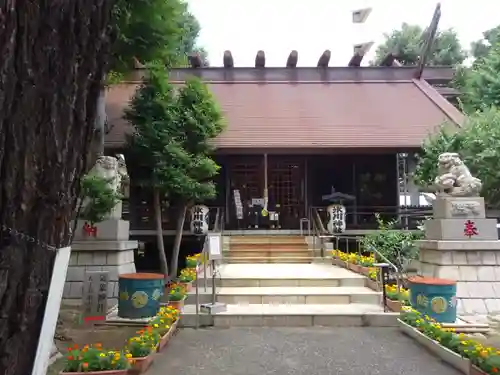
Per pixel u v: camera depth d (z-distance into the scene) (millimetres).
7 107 1735
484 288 9070
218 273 10508
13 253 1755
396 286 9383
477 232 9430
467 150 12016
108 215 9992
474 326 7609
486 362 4984
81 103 1991
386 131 16000
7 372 1766
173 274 12953
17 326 1786
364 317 7934
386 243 12234
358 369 5590
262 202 17062
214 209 16594
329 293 9180
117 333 7332
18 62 1764
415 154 15727
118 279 8891
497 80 15320
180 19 10156
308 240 14352
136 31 9031
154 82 12000
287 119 16891
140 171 12344
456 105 20250
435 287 7746
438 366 5715
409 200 19766
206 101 12734
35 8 1802
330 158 17328
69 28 1904
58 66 1872
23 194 1770
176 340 6922
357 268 11078
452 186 9773
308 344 6699
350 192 17109
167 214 15906
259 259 13289
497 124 11820
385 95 18797
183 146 12555
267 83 19766
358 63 20109
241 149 15000
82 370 4781
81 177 2109
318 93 18984
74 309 8961
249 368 5605
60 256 1952
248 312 8102
